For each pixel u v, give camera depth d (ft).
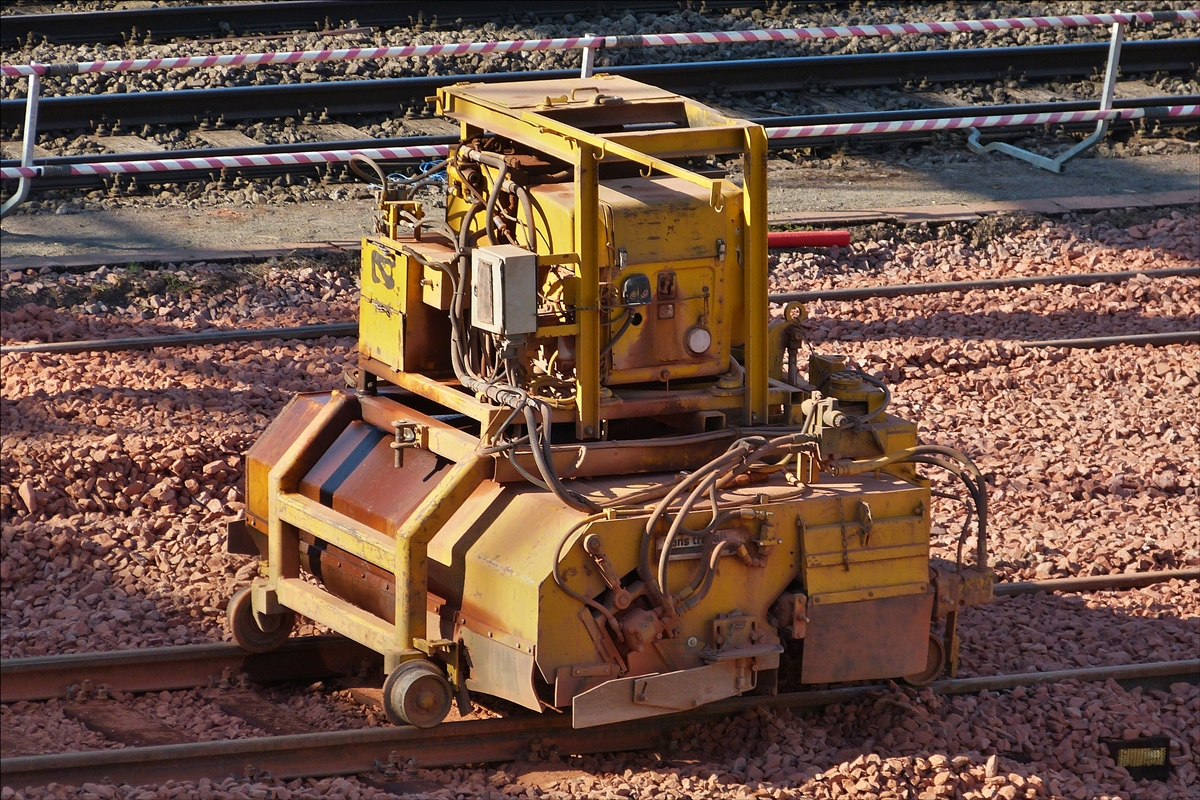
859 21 221.87
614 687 73.82
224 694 88.17
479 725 80.38
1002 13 229.66
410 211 84.99
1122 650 95.76
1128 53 211.61
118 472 110.22
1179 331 148.66
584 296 75.97
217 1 209.97
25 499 106.22
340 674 91.30
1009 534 110.52
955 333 146.30
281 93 178.60
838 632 78.43
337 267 150.51
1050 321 149.38
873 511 78.38
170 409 120.78
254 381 127.44
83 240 151.43
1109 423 130.00
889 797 77.20
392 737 79.56
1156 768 84.74
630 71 188.85
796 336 84.99
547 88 87.35
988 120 178.50
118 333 135.23
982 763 80.07
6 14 201.46
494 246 75.97
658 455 79.51
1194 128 200.64
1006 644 95.35
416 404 88.94
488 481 78.84
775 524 76.59
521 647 73.56
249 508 91.61
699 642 76.28
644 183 81.15
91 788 73.67
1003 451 123.95
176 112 176.96
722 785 78.13
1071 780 80.89
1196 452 125.70
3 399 120.26
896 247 163.43
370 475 84.23
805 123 184.65
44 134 173.06
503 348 76.13
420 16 205.36
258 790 74.69
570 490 76.79
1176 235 168.96
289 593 85.46
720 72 193.98
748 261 79.82
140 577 100.07
